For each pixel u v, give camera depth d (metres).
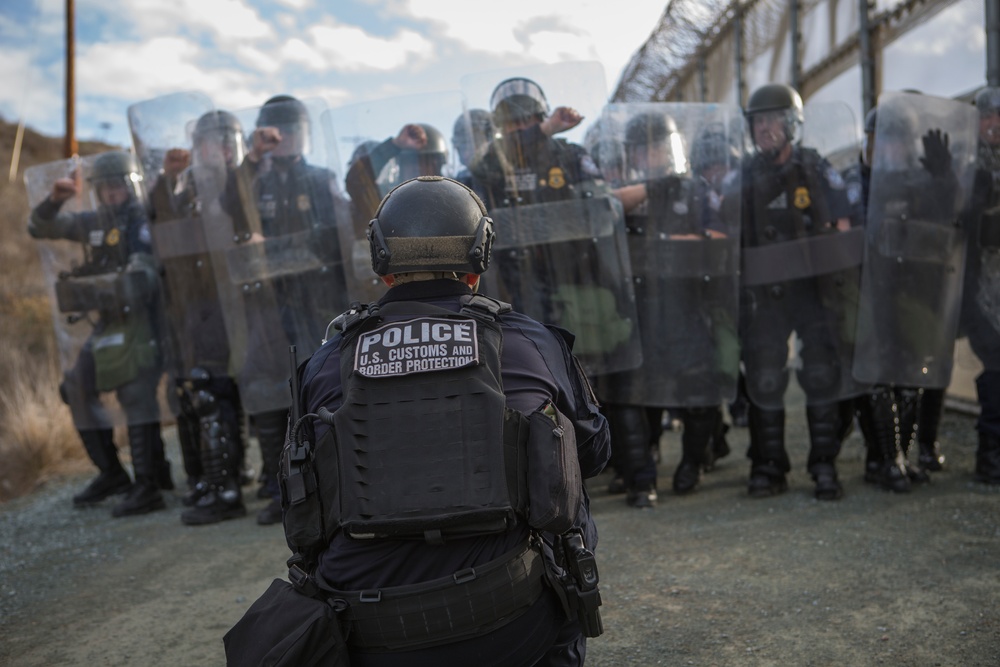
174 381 4.77
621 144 4.14
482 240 1.56
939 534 3.54
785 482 4.42
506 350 1.48
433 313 1.49
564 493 1.37
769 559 3.41
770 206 4.10
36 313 9.60
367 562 1.39
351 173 4.07
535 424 1.40
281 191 4.15
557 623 1.52
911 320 4.04
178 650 2.93
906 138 3.98
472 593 1.36
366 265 4.07
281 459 1.50
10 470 6.12
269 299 4.17
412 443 1.37
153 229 4.42
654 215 4.14
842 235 4.09
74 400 4.86
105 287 4.67
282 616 1.40
